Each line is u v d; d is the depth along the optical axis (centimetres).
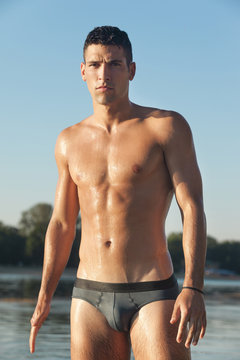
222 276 8244
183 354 276
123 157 297
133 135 300
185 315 261
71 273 5628
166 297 285
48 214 9106
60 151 322
